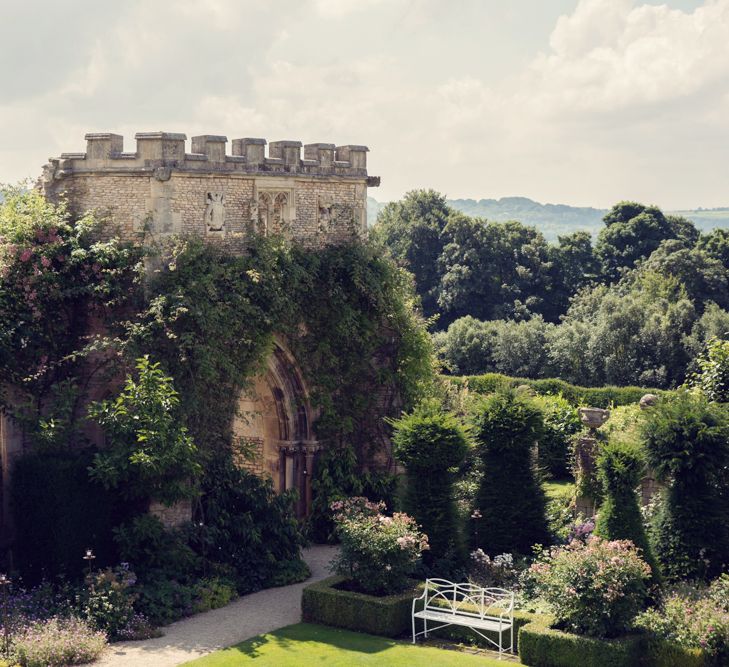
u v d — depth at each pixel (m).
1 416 25.06
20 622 20.48
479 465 26.02
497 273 72.38
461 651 20.47
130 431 23.45
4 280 24.50
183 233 26.36
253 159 27.95
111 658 19.55
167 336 24.88
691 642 18.92
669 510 22.56
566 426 36.16
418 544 23.09
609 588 19.19
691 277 67.94
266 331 27.55
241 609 23.12
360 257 30.00
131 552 23.61
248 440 30.47
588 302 67.81
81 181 26.44
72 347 25.52
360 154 30.91
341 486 29.73
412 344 31.22
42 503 23.39
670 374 57.22
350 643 20.48
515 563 24.22
